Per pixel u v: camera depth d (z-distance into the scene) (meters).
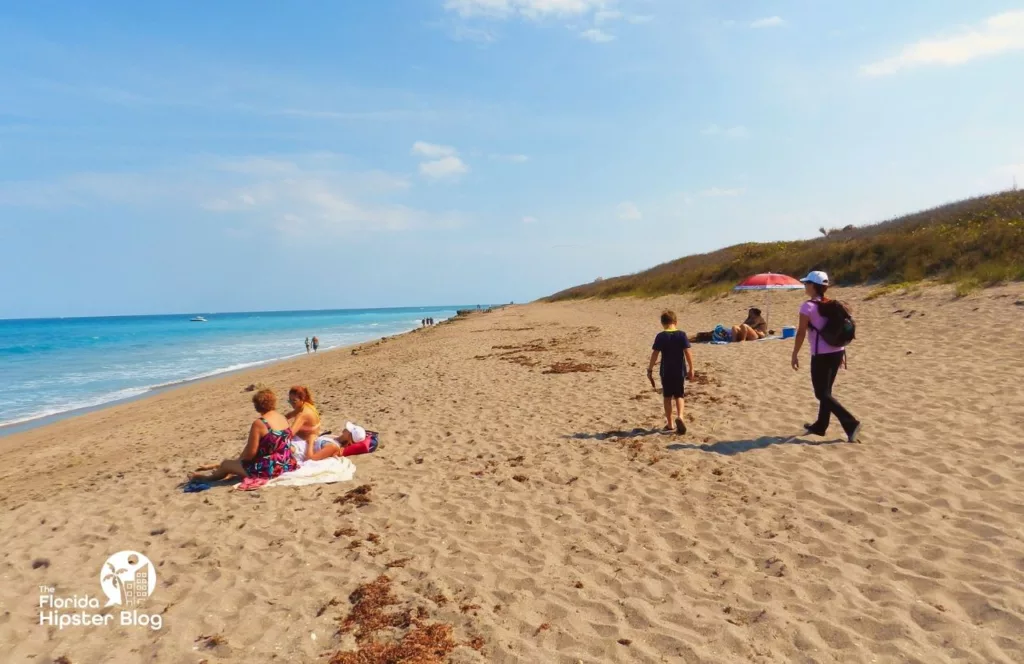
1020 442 6.27
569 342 20.61
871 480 5.77
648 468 6.75
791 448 6.86
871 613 3.74
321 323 102.94
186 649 3.83
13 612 4.45
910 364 10.24
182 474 8.02
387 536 5.47
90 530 6.09
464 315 70.12
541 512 5.82
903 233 25.38
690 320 24.05
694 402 9.47
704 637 3.65
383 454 8.21
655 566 4.61
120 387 25.91
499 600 4.23
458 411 10.73
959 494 5.27
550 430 8.75
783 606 3.91
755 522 5.16
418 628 3.90
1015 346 10.33
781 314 21.27
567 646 3.67
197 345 52.22
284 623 4.07
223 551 5.32
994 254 18.03
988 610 3.65
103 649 3.91
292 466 7.34
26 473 11.07
